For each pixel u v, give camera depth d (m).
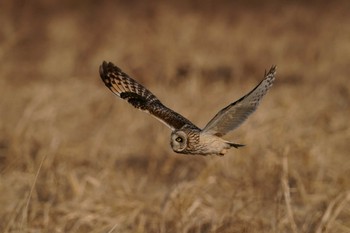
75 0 40.53
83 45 33.66
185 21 34.78
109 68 10.88
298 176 16.20
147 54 30.75
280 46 32.16
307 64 29.94
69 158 18.50
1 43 32.09
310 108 21.30
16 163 18.06
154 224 14.85
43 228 14.52
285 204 15.19
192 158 18.55
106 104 22.62
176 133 9.87
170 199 15.19
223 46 32.25
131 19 36.94
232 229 14.38
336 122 20.61
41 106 21.70
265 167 16.92
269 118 19.48
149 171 18.14
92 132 20.52
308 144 18.14
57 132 20.08
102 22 36.91
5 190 16.03
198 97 23.62
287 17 37.56
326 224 14.10
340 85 25.91
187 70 28.95
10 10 38.62
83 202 15.37
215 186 16.06
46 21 37.34
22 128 19.84
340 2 39.97
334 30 34.66
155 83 27.17
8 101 22.92
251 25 36.25
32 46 33.50
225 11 38.81
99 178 16.89
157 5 39.44
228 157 17.39
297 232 14.23
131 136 20.44
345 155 18.23
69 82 25.20
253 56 30.94
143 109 10.34
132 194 15.88
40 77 28.64
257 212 15.01
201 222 14.72
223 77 28.14
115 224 14.21
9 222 14.20
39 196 16.23
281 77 28.11
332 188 16.47
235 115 9.74
